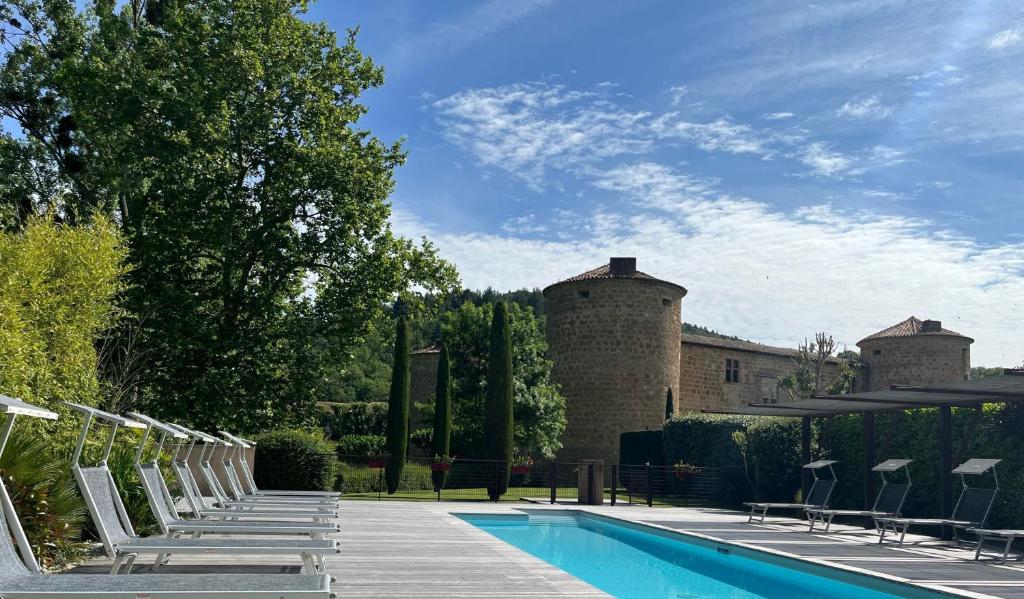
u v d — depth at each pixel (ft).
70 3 75.10
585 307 120.37
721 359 135.85
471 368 117.19
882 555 33.06
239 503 29.99
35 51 74.64
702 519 51.52
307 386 65.87
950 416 43.27
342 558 25.95
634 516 53.01
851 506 55.52
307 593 12.59
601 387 117.91
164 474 32.60
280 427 68.80
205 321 64.54
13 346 28.76
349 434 146.00
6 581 12.14
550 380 123.24
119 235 48.91
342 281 68.74
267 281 67.92
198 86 62.80
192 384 63.72
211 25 66.33
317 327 66.85
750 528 45.32
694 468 70.95
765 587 30.42
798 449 61.36
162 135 61.82
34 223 43.47
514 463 90.22
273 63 67.05
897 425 50.72
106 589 12.16
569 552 40.29
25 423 25.89
